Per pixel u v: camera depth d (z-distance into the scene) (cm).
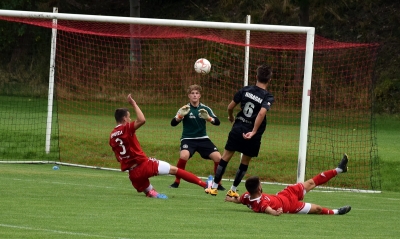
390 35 8969
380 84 8162
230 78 6488
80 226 1991
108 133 4878
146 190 2794
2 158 4412
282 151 4359
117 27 5428
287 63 6338
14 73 8712
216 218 2252
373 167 4091
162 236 1869
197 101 3297
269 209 2355
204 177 3994
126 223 2078
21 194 2733
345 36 9125
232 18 9719
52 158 4412
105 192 2948
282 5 9575
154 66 6750
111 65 7006
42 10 9938
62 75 7106
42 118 5675
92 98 6475
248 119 2800
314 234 1995
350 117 6312
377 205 2978
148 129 5178
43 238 1783
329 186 3841
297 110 5769
